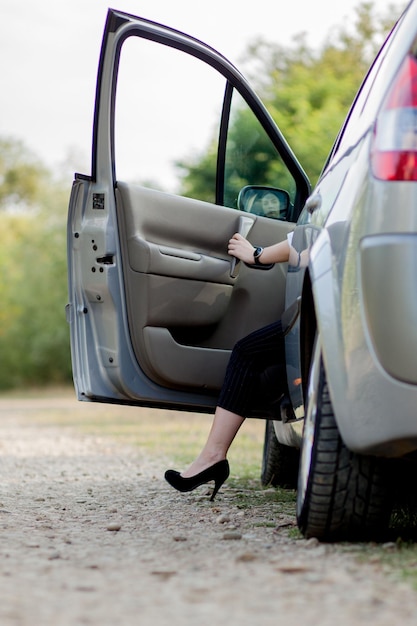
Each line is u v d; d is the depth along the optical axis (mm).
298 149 21375
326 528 3377
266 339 4477
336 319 3166
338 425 3158
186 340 4777
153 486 5734
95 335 4570
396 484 3514
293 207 5094
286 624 2352
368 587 2709
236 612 2469
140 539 3670
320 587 2721
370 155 3168
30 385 38125
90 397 4598
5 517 4363
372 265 3043
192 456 7988
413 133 3076
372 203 3086
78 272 4574
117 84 4477
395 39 3475
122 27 4453
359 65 26469
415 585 2709
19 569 3051
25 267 38250
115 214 4492
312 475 3324
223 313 4762
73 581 2857
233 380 4520
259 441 10031
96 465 7391
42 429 13109
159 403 4688
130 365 4531
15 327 38156
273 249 4562
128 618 2422
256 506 4738
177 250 4594
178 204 4641
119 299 4500
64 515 4441
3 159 65250
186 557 3236
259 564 3072
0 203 65000
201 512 4500
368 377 3053
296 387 4000
